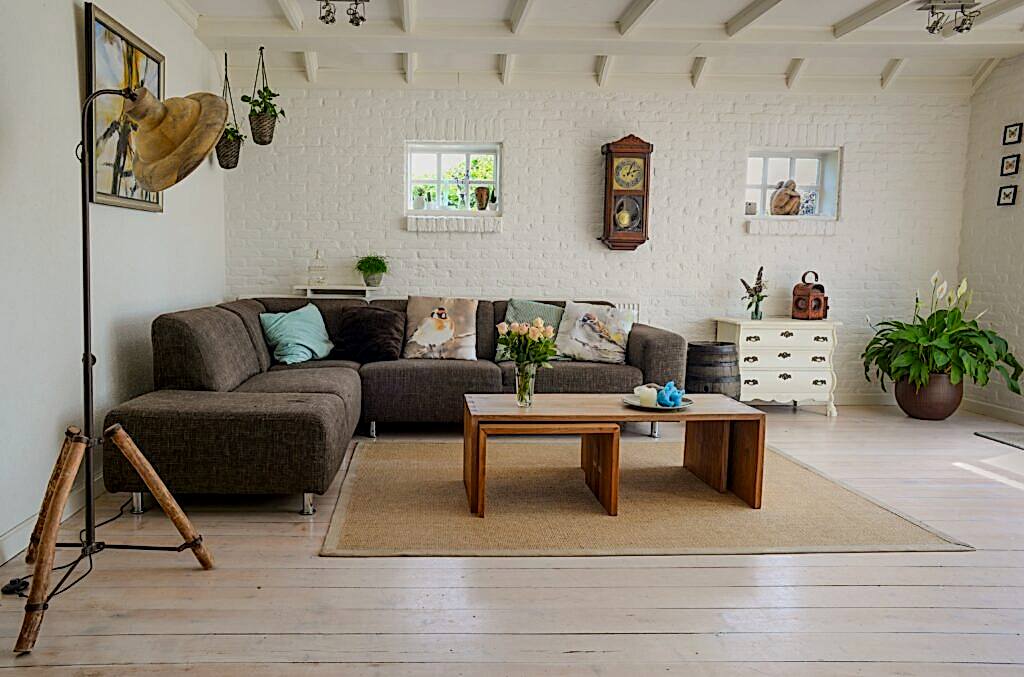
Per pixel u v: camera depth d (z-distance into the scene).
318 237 6.04
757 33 5.11
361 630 2.35
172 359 3.78
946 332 5.62
